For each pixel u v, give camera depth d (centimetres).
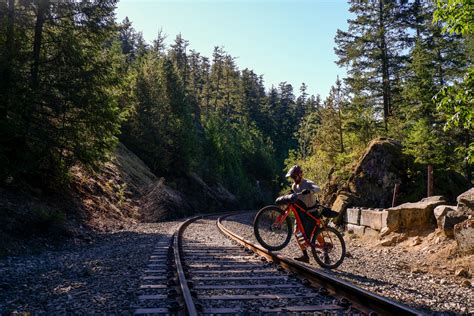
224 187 5475
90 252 988
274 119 10350
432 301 532
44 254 945
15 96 1165
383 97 3225
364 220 1381
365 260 938
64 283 600
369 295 443
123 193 2239
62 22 1377
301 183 790
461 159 1803
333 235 802
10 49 1212
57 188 1518
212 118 6650
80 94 1320
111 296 501
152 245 1051
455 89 726
